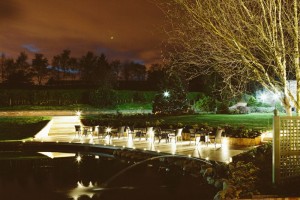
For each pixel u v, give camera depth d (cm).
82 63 6988
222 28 1020
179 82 3048
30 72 6631
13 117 2948
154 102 3088
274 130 902
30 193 1100
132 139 1995
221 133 1650
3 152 1900
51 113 3428
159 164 1508
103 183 1196
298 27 1013
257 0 1009
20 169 1445
